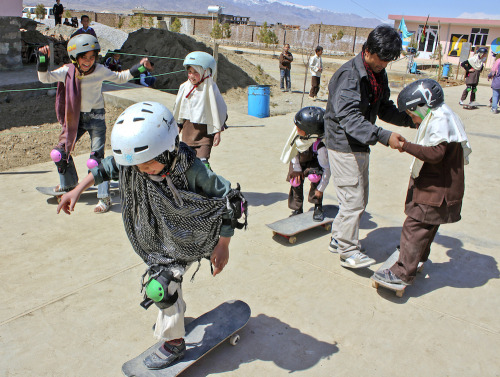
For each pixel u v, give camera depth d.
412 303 3.60
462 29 38.03
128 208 2.44
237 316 3.13
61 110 4.82
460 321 3.39
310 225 4.61
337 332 3.21
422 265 3.94
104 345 2.99
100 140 4.99
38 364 2.80
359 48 46.66
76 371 2.76
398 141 3.21
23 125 8.70
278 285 3.76
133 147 2.09
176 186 2.32
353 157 3.65
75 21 23.17
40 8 48.19
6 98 10.19
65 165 4.96
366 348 3.06
